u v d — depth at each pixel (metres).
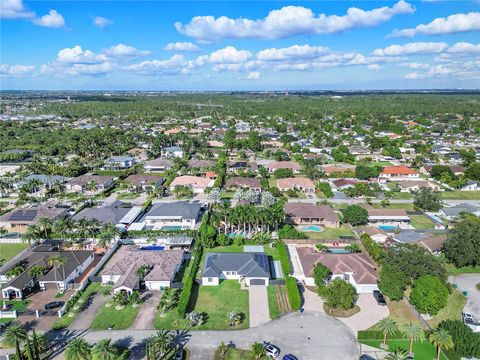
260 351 64.56
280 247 105.69
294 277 94.69
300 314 79.12
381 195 165.62
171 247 111.69
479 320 77.44
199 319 75.56
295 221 131.12
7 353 66.44
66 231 117.62
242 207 117.25
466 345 65.25
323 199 159.00
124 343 69.56
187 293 82.50
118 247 112.19
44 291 88.19
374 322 76.69
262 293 87.50
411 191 168.88
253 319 77.25
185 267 99.69
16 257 103.69
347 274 90.50
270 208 119.00
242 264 95.12
